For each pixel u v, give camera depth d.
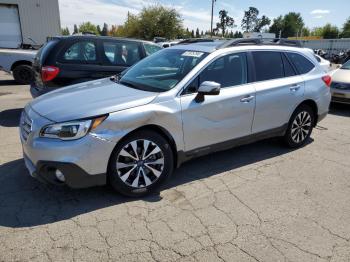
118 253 2.66
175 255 2.66
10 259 2.55
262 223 3.13
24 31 22.12
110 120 3.17
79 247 2.72
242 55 4.36
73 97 3.61
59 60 5.78
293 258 2.66
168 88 3.68
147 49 6.88
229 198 3.58
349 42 47.09
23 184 3.75
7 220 3.06
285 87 4.70
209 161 4.59
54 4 22.67
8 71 11.09
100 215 3.19
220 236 2.91
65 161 3.04
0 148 4.87
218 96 3.94
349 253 2.74
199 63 3.91
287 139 5.06
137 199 3.50
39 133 3.12
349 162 4.72
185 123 3.67
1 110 7.45
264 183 3.96
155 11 43.56
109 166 3.30
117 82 4.23
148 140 3.44
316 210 3.39
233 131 4.20
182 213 3.26
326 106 5.40
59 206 3.32
